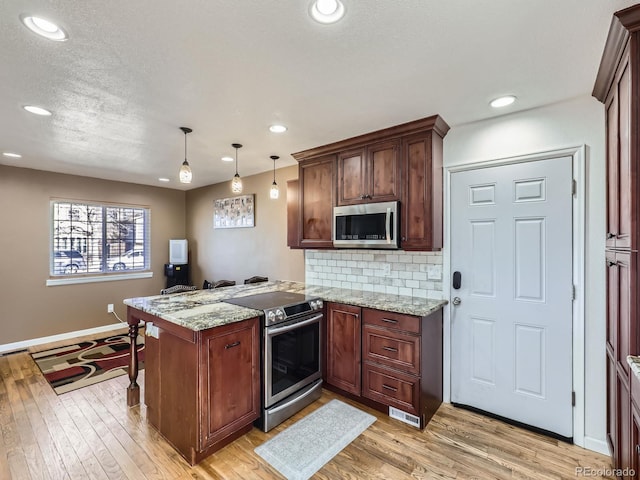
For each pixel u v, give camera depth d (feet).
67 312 14.74
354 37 4.86
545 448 7.00
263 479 6.06
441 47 5.14
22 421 7.98
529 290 7.73
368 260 10.66
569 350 7.23
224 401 6.76
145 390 7.99
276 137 9.58
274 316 7.67
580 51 5.26
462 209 8.67
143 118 8.07
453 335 8.85
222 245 16.69
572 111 7.13
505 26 4.62
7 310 13.17
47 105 7.25
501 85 6.43
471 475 6.16
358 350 8.73
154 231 17.80
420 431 7.59
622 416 5.33
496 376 8.19
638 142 4.44
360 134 9.29
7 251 13.17
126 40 4.90
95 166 13.28
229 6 4.17
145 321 8.04
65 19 4.40
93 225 15.71
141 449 6.89
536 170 7.62
